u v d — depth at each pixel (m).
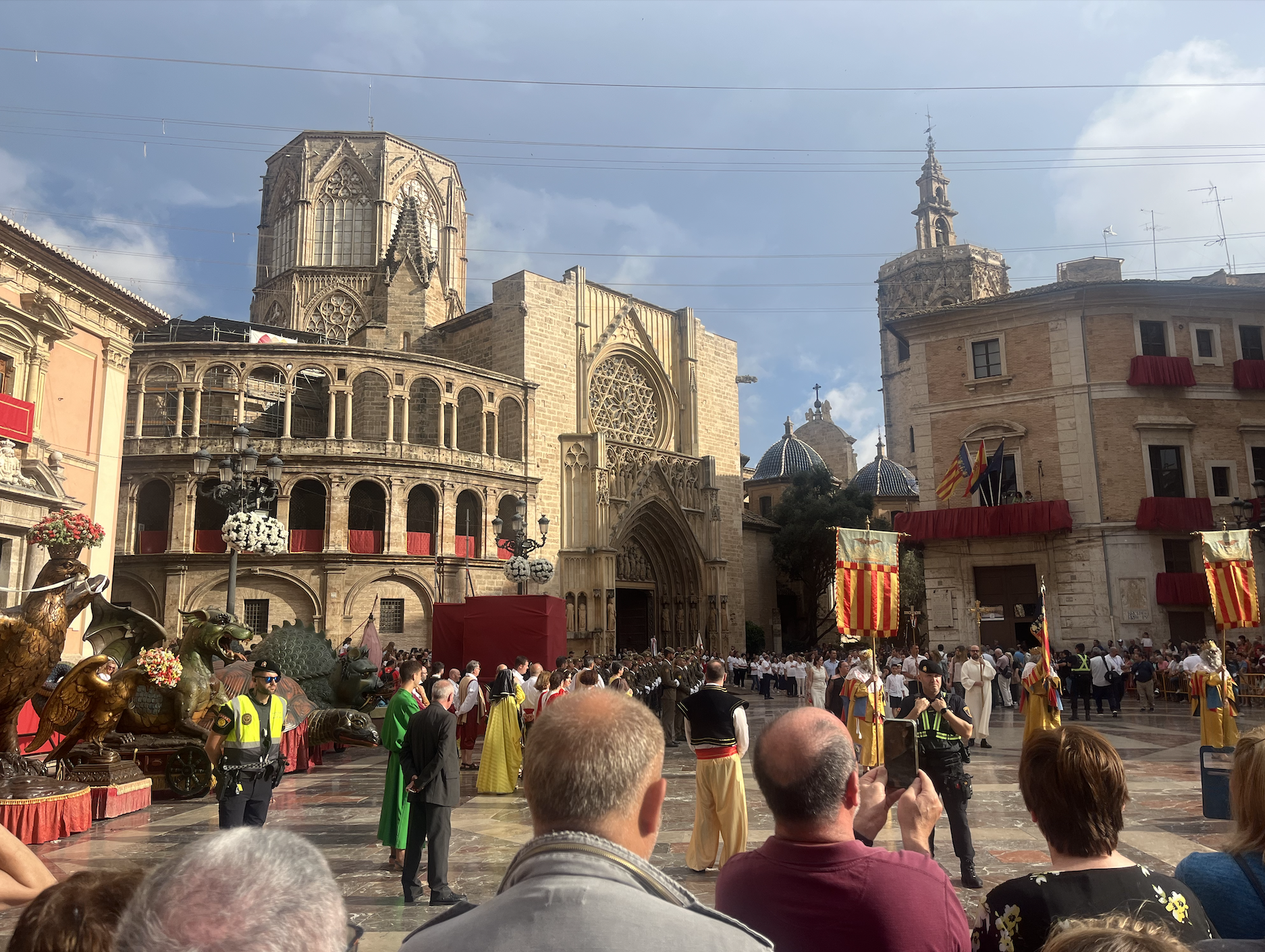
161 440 41.22
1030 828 12.30
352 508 46.78
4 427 23.25
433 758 9.40
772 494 80.25
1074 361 38.47
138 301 29.09
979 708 21.25
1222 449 38.00
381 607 42.12
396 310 56.84
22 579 22.75
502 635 26.55
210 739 9.78
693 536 57.97
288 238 64.88
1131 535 36.81
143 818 14.10
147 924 1.62
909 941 3.15
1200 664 24.45
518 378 50.38
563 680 17.70
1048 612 37.34
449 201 68.44
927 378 41.41
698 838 10.09
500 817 14.20
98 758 14.51
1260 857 3.74
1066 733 3.85
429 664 33.03
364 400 52.38
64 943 2.22
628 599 58.75
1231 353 38.88
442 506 44.31
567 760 2.45
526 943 2.00
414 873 9.33
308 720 19.12
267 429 48.97
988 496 39.25
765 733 3.65
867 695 16.30
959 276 81.81
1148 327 38.84
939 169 94.44
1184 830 11.86
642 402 59.12
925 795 4.25
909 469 88.56
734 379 65.62
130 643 17.19
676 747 23.89
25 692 12.73
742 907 3.40
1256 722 24.48
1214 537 24.58
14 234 23.98
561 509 51.25
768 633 68.31
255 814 9.91
